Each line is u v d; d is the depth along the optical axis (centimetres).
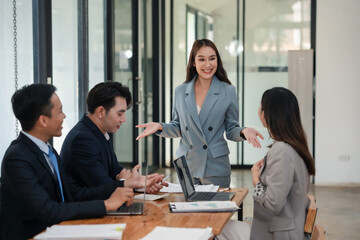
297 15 818
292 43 823
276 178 243
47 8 416
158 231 208
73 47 480
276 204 240
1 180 237
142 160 770
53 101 241
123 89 288
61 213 230
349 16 729
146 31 793
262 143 848
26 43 389
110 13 573
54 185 247
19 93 240
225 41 848
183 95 338
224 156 333
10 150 236
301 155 250
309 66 741
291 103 254
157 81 847
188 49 863
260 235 251
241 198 288
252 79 842
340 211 582
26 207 234
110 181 278
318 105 742
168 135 338
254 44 838
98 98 282
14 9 373
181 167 293
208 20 852
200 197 285
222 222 230
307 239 250
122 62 627
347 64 733
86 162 277
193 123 330
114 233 196
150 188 298
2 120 357
